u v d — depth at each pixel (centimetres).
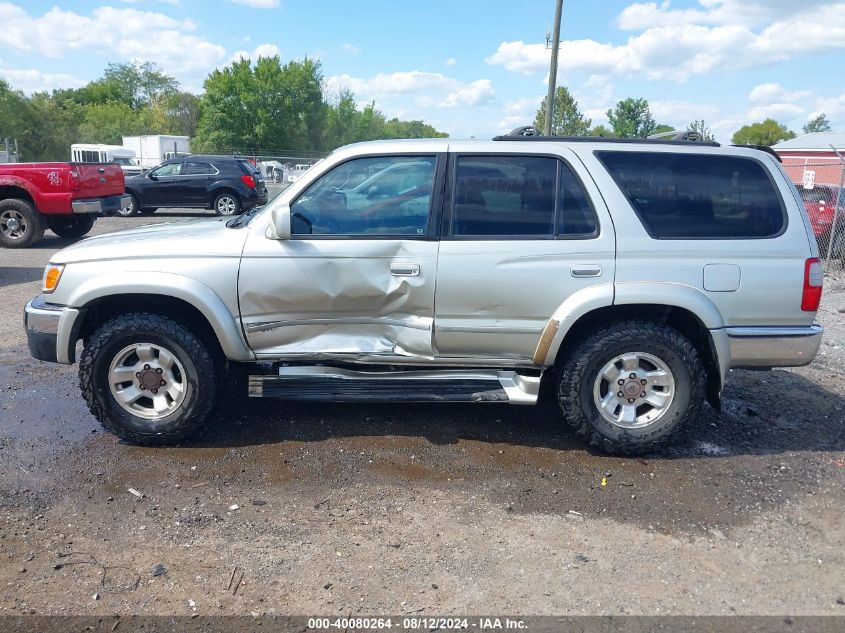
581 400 438
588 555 339
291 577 317
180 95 7919
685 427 441
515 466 433
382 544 345
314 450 449
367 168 438
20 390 557
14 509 372
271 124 5719
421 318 438
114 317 461
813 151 3195
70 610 292
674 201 434
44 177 1317
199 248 433
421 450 452
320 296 432
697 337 448
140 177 2016
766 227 435
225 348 434
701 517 376
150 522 361
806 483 416
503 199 434
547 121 2388
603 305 423
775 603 304
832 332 811
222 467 424
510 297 429
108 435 470
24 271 1095
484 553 339
